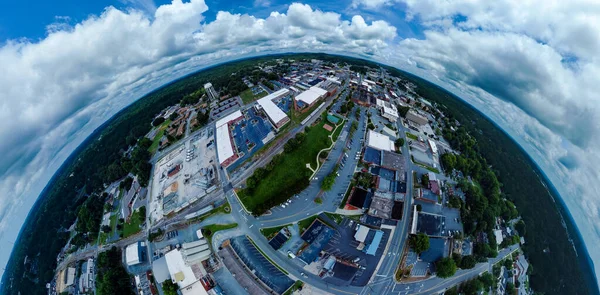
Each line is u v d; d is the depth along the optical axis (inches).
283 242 3545.8
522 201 5654.5
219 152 4803.2
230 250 3531.0
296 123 5344.5
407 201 4165.8
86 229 4719.5
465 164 5260.8
